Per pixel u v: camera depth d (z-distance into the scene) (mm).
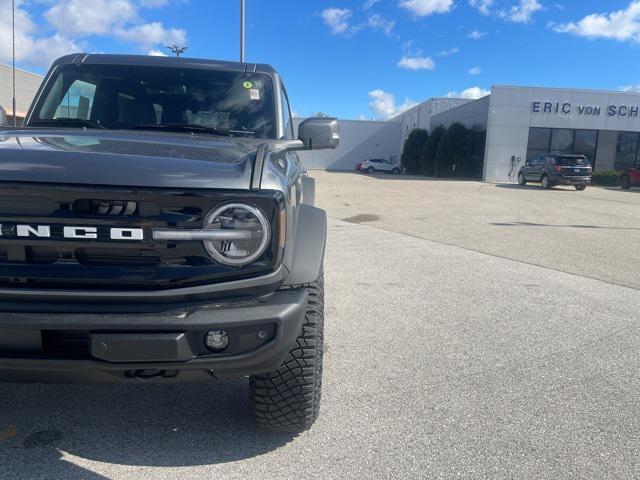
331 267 7344
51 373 2176
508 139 35188
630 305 5754
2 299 2148
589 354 4289
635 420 3230
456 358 4137
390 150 66000
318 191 22062
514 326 4953
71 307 2137
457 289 6281
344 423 3084
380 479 2566
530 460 2768
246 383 3576
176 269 2176
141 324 2109
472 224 12227
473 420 3166
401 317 5152
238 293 2252
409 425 3086
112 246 2137
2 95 27156
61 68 3883
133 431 2926
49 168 2158
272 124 3732
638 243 9969
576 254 8719
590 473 2670
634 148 35281
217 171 2289
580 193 24500
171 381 2285
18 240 2107
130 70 3859
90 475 2508
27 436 2840
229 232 2176
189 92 3809
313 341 2602
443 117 47875
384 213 14219
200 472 2568
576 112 34875
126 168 2203
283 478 2547
